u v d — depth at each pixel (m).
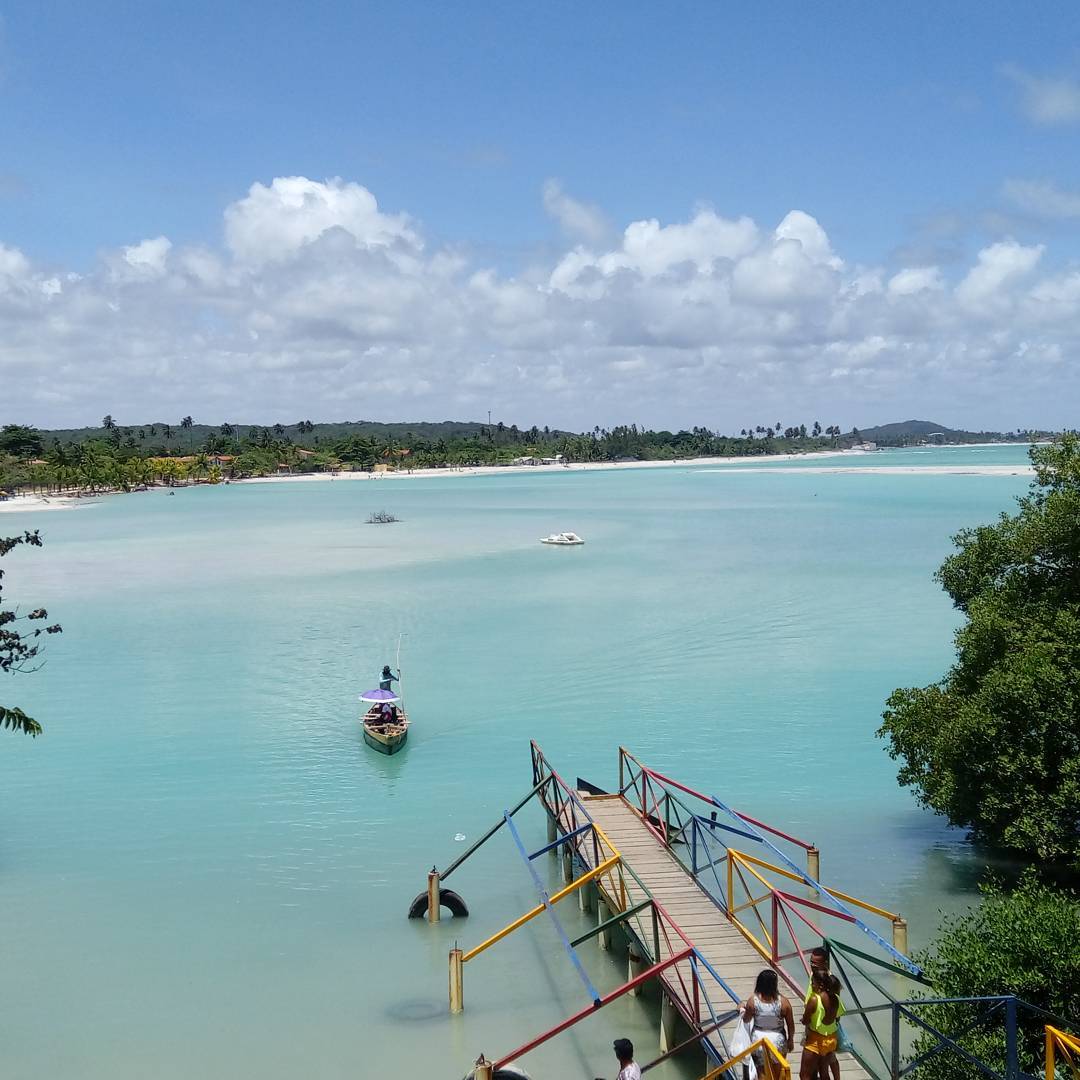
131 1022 21.41
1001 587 29.11
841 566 90.50
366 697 42.19
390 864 29.70
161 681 52.19
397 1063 20.00
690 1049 20.14
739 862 23.03
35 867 29.53
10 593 82.31
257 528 144.38
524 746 40.84
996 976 16.48
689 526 136.50
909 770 27.83
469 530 136.00
